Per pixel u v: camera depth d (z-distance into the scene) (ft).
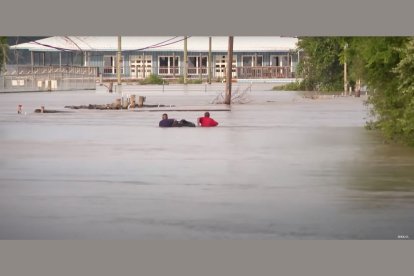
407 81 124.67
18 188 98.07
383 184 100.63
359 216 82.48
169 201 90.07
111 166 115.85
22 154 129.70
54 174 108.68
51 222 80.07
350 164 118.01
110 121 196.85
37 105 263.90
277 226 78.54
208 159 123.65
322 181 103.09
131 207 86.79
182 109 242.99
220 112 230.89
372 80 149.79
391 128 146.20
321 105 265.95
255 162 120.37
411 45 121.08
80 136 158.61
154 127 180.04
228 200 90.63
